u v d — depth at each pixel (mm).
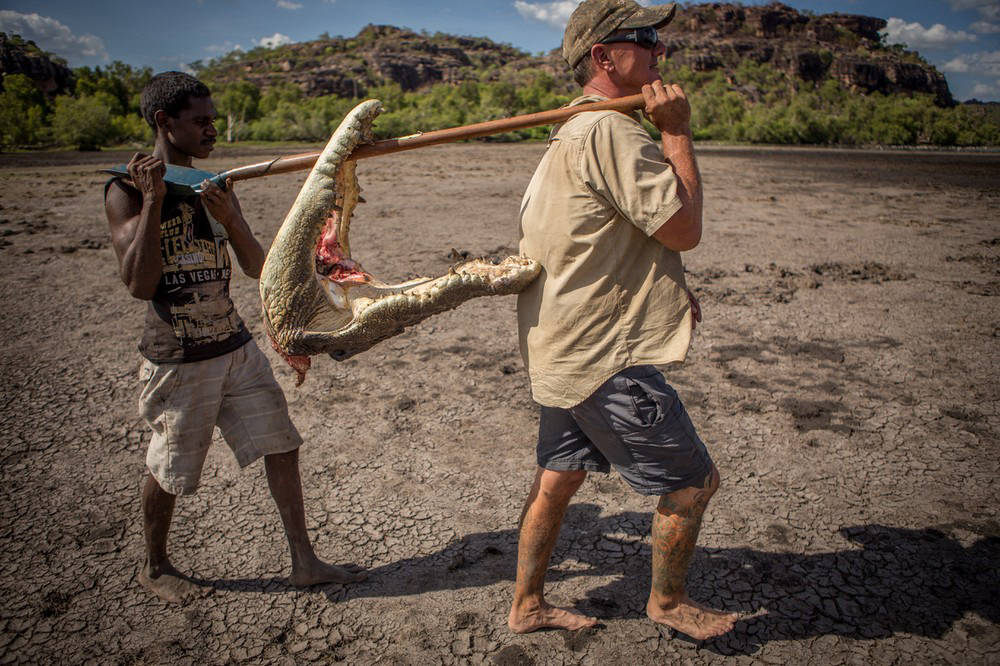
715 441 3516
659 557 1988
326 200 1771
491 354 4793
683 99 1712
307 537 2381
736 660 2064
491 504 2922
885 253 8500
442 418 3766
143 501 2244
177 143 2006
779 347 4973
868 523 2781
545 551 2061
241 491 2998
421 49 197625
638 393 1768
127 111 109312
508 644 2123
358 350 1932
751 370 4516
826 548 2617
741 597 2342
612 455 1877
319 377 4363
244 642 2129
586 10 1831
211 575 2445
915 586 2396
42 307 5758
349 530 2729
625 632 2174
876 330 5379
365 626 2201
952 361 4680
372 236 9289
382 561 2537
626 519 2811
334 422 3709
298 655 2080
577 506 2912
